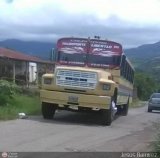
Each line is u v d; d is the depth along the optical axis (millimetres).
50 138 15102
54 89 20609
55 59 21953
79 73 20422
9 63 42094
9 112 21578
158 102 37781
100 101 20219
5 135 15211
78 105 20469
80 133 16938
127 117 27641
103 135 16734
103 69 21703
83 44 21875
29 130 16750
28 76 44938
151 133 17812
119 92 23016
